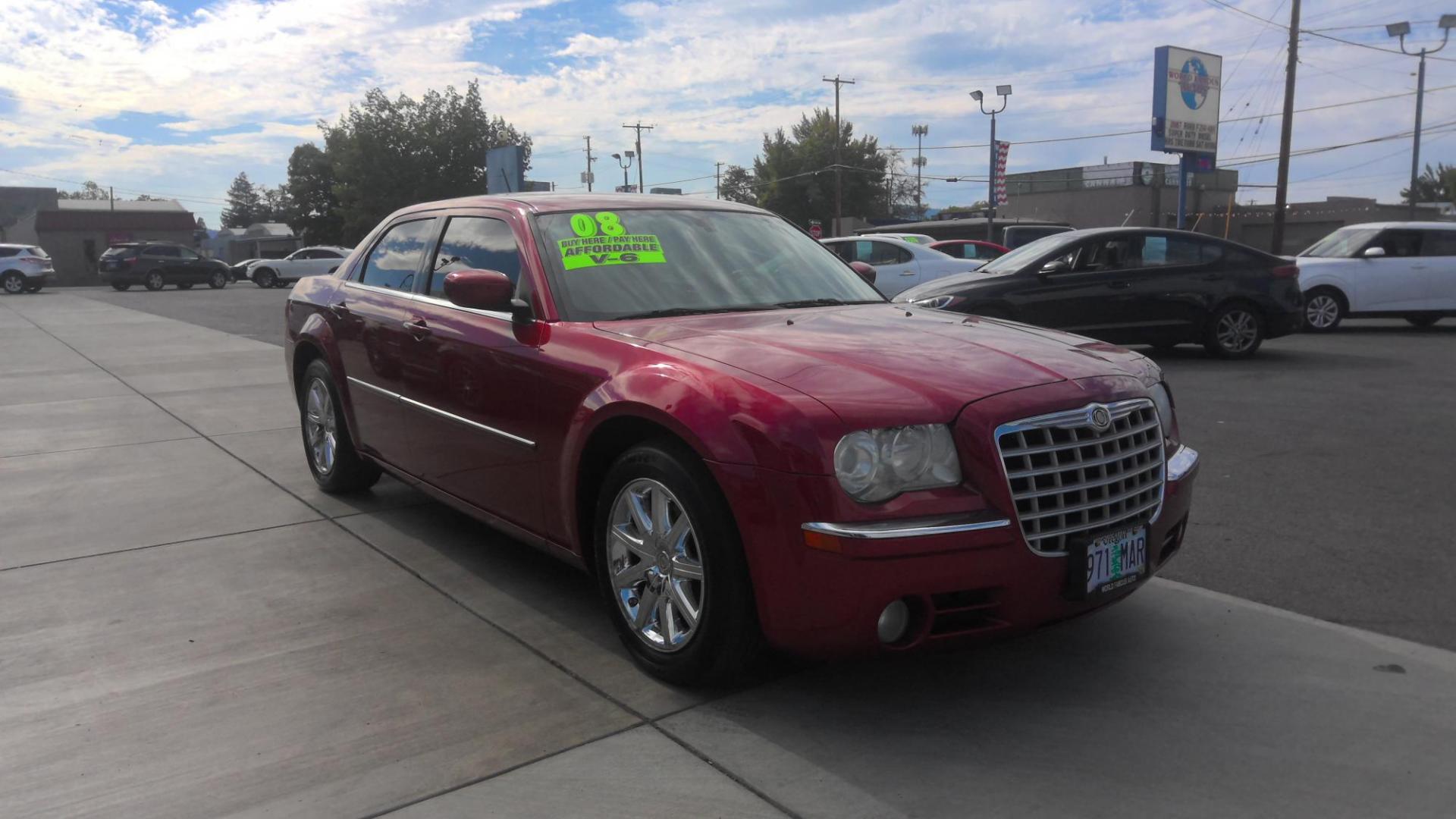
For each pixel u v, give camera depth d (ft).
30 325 63.82
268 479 20.18
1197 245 36.45
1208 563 14.65
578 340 11.91
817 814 8.47
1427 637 11.96
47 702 10.58
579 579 14.24
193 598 13.57
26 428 26.11
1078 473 9.89
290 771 9.17
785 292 13.89
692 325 12.00
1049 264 35.60
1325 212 167.43
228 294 111.34
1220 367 34.88
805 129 232.32
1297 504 17.61
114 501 18.58
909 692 10.65
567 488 11.75
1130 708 10.27
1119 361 11.39
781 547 9.37
